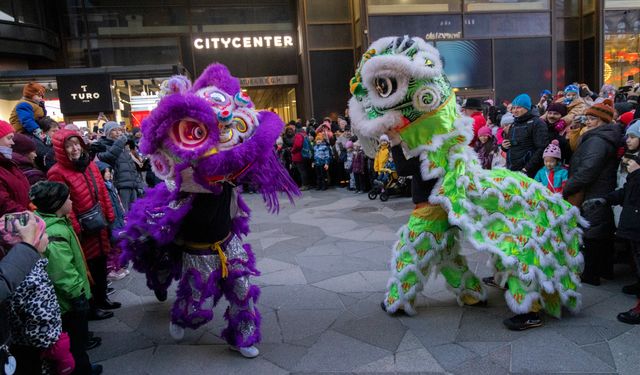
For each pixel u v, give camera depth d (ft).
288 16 53.06
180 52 51.83
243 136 9.48
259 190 10.55
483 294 11.87
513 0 47.73
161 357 10.33
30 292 6.64
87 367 9.18
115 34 50.83
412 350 9.93
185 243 10.19
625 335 9.95
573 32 51.47
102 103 41.98
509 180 10.52
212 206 9.66
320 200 30.55
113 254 14.90
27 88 17.90
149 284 11.80
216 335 11.32
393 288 11.53
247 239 20.66
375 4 46.26
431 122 10.30
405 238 11.34
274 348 10.45
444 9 46.93
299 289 13.97
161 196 10.05
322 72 50.39
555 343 9.78
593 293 12.28
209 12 52.01
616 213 14.29
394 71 9.87
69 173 12.07
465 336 10.39
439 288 13.39
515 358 9.33
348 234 20.45
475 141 19.92
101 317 12.59
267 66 53.21
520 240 10.21
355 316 11.82
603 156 12.14
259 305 12.91
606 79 50.29
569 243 10.78
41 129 17.20
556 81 49.70
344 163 33.88
